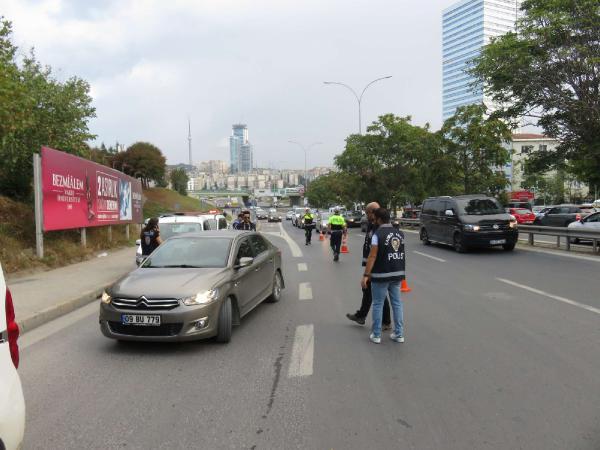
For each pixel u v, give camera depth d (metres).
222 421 4.04
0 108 13.59
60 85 22.38
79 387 4.94
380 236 6.22
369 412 4.16
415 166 35.94
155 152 88.06
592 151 18.58
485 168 28.38
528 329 6.77
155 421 4.08
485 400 4.36
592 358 5.48
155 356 5.94
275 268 9.23
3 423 2.46
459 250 17.52
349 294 9.94
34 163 14.02
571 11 17.30
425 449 3.51
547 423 3.88
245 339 6.59
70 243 17.27
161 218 13.58
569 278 11.06
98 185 19.02
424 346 6.09
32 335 7.29
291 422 4.00
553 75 18.20
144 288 6.18
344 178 44.88
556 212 29.02
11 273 12.61
